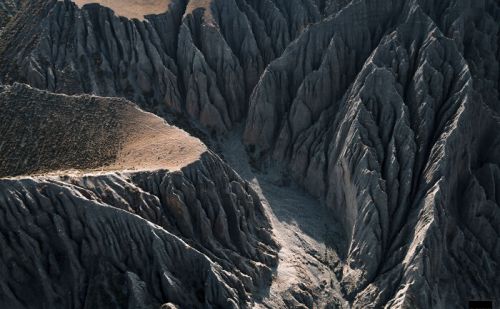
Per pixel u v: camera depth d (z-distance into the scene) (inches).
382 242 2005.4
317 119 2554.1
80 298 1632.6
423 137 2118.6
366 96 2289.6
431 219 1893.5
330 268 2112.5
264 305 1807.3
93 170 1908.2
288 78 2664.9
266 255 1974.7
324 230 2281.0
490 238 2074.3
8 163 1974.7
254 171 2568.9
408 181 2031.3
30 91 2255.2
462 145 2118.6
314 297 1968.5
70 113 2194.9
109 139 2105.1
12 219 1609.3
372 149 2137.1
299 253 2130.9
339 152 2299.5
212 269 1690.5
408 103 2269.9
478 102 2242.9
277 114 2655.0
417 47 2420.0
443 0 2691.9
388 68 2326.5
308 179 2459.4
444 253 1989.4
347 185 2193.7
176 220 1847.9
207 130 2728.8
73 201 1649.9
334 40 2566.4
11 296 1601.9
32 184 1649.9
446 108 2181.3
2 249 1604.3
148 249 1691.7
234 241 1948.8
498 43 2662.4
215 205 1914.4
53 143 2059.5
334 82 2573.8
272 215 2311.8
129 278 1621.6
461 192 2177.7
